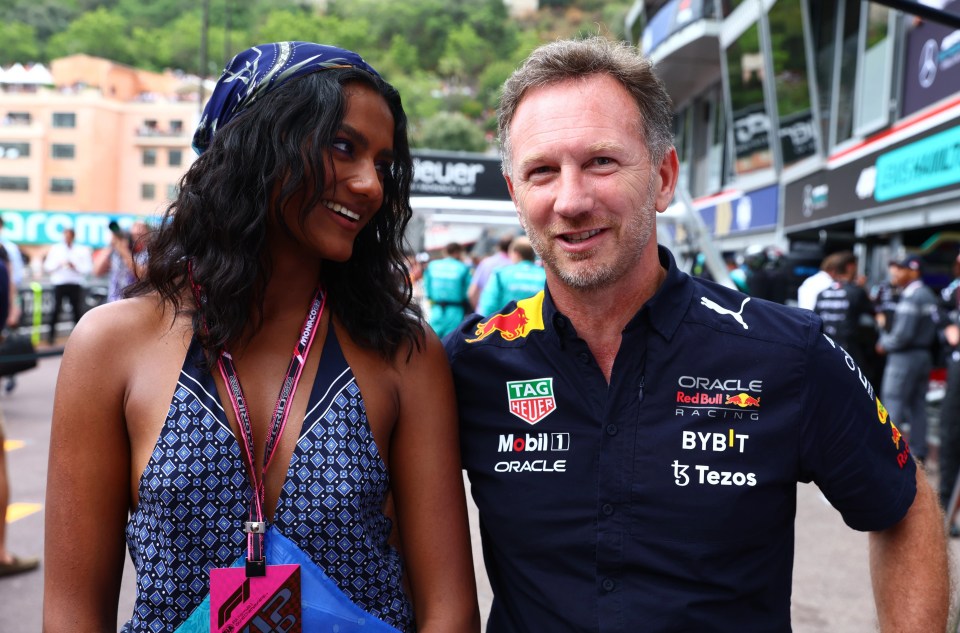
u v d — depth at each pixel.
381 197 1.36
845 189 10.83
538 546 1.41
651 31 21.31
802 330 1.40
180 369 1.27
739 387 1.38
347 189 1.32
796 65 12.75
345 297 1.42
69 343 1.28
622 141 1.36
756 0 14.51
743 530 1.35
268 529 1.23
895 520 1.42
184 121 84.56
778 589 1.39
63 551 1.23
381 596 1.29
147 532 1.22
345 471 1.27
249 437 1.25
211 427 1.24
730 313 1.43
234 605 1.19
